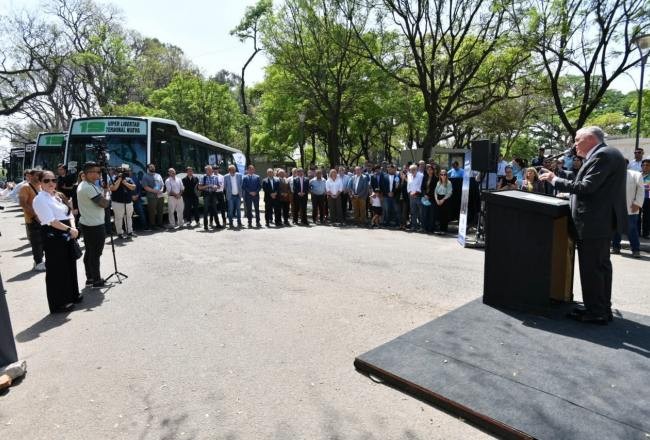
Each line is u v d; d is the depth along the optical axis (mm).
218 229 12586
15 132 38406
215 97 33500
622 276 6629
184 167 14906
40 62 27375
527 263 4504
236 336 4379
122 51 32188
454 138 36875
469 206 12211
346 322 4711
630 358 3484
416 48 18812
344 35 17969
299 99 22531
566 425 2629
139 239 10680
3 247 10289
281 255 8422
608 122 41188
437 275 6723
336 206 13836
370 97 22422
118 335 4488
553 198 4770
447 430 2785
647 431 2549
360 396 3205
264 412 3016
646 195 10188
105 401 3213
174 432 2811
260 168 44781
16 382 3537
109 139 12383
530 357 3541
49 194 5324
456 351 3684
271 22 19062
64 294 5289
